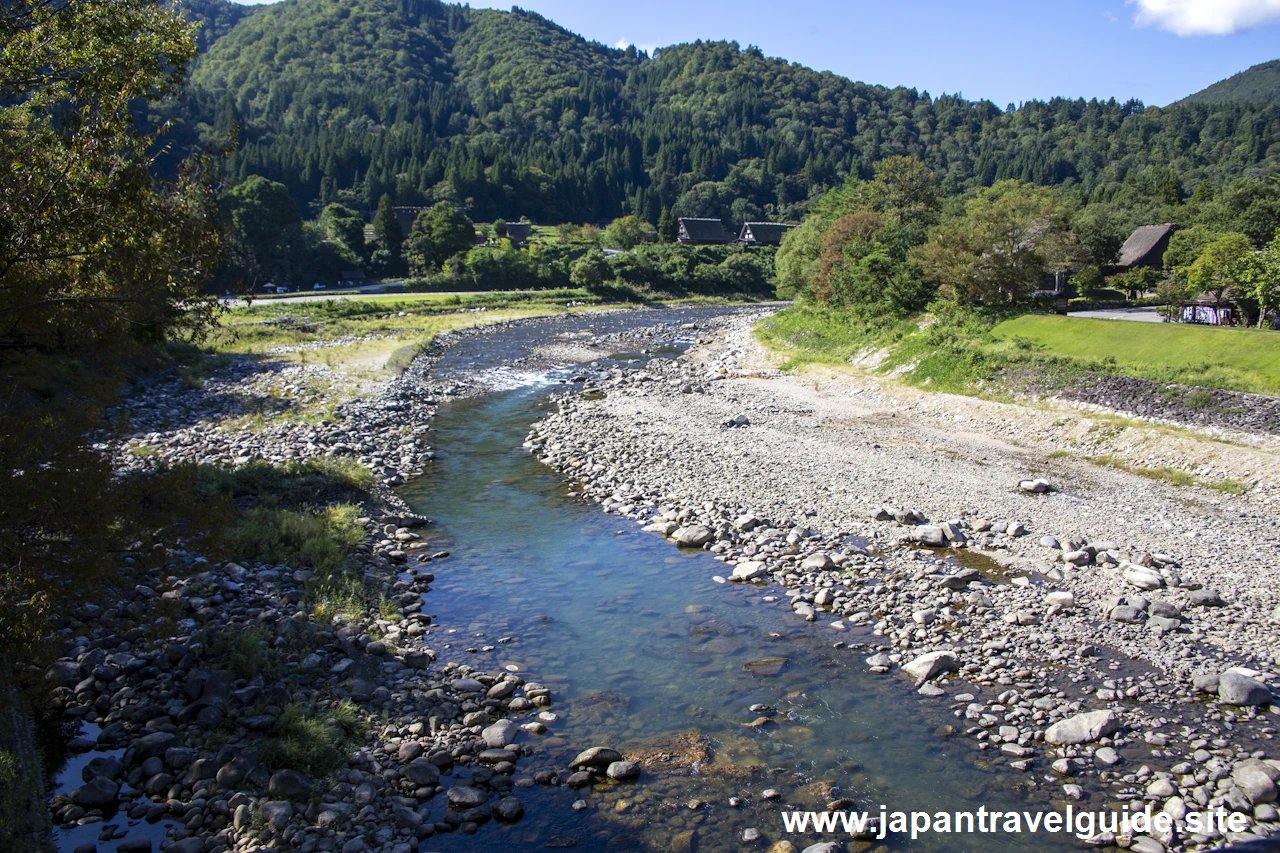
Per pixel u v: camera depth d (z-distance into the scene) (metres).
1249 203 87.12
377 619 17.06
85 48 14.29
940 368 42.72
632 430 35.47
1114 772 12.14
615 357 61.38
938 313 51.84
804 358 53.84
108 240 12.37
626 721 13.62
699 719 13.70
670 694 14.52
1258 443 28.84
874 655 15.92
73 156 12.30
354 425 35.16
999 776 12.14
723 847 10.58
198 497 22.27
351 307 84.00
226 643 14.82
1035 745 12.93
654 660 15.80
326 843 10.20
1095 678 14.95
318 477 25.27
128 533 12.05
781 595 18.92
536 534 23.12
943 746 12.93
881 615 17.81
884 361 48.34
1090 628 16.88
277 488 24.41
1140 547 21.72
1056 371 37.72
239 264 96.25
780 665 15.60
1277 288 44.41
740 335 70.50
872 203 74.31
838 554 21.11
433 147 197.62
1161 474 28.88
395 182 165.12
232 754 11.82
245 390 42.50
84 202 12.19
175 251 13.66
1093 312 61.19
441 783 11.83
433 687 14.32
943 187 123.88
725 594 18.98
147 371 43.97
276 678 14.03
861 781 12.02
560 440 33.81
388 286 112.38
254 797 10.98
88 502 11.52
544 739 13.04
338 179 169.50
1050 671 15.22
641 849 10.53
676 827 10.98
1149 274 71.00
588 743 12.98
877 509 24.72
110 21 14.43
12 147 12.76
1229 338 36.38
